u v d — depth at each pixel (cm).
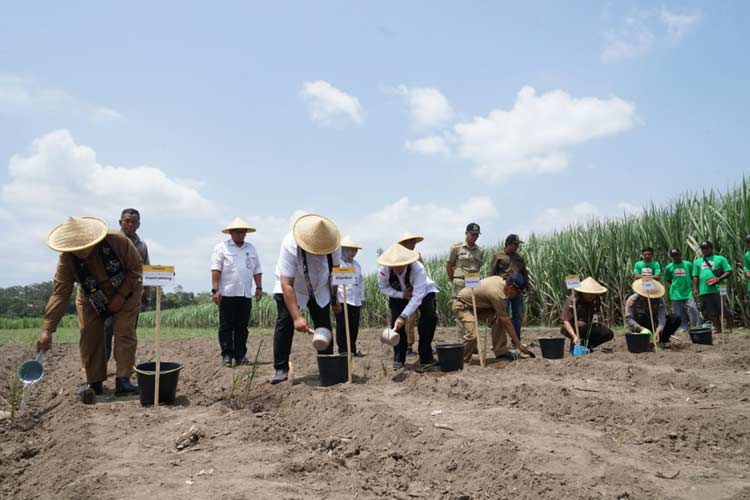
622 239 1255
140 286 562
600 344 864
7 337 1549
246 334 776
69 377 729
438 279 1583
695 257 1165
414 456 360
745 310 1080
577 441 367
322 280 602
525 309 1412
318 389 550
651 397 484
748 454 347
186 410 484
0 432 438
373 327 1783
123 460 336
